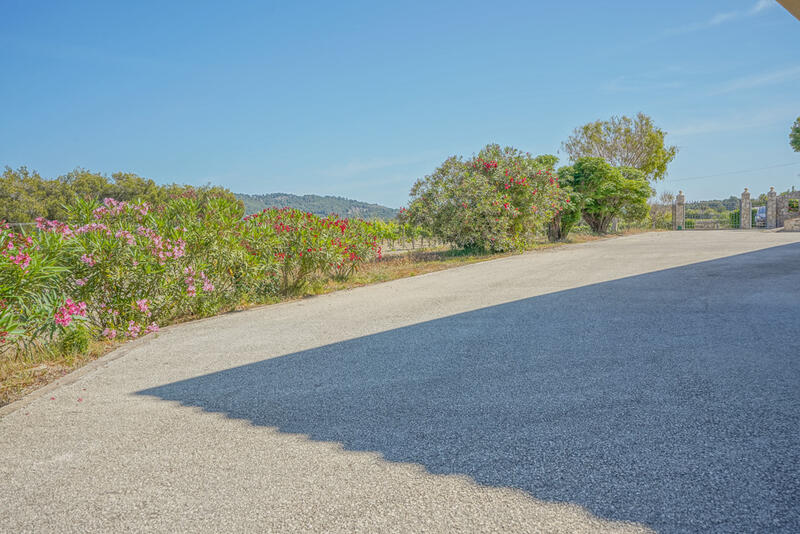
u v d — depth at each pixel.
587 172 24.92
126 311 6.32
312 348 4.89
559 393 3.28
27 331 4.74
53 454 2.78
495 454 2.49
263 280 8.52
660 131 36.75
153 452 2.73
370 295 8.44
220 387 3.82
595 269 10.45
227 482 2.36
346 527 1.95
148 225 7.29
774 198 37.56
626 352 4.14
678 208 42.47
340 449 2.65
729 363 3.73
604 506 2.00
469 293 7.96
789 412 2.81
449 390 3.45
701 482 2.14
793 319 5.06
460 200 15.91
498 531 1.88
